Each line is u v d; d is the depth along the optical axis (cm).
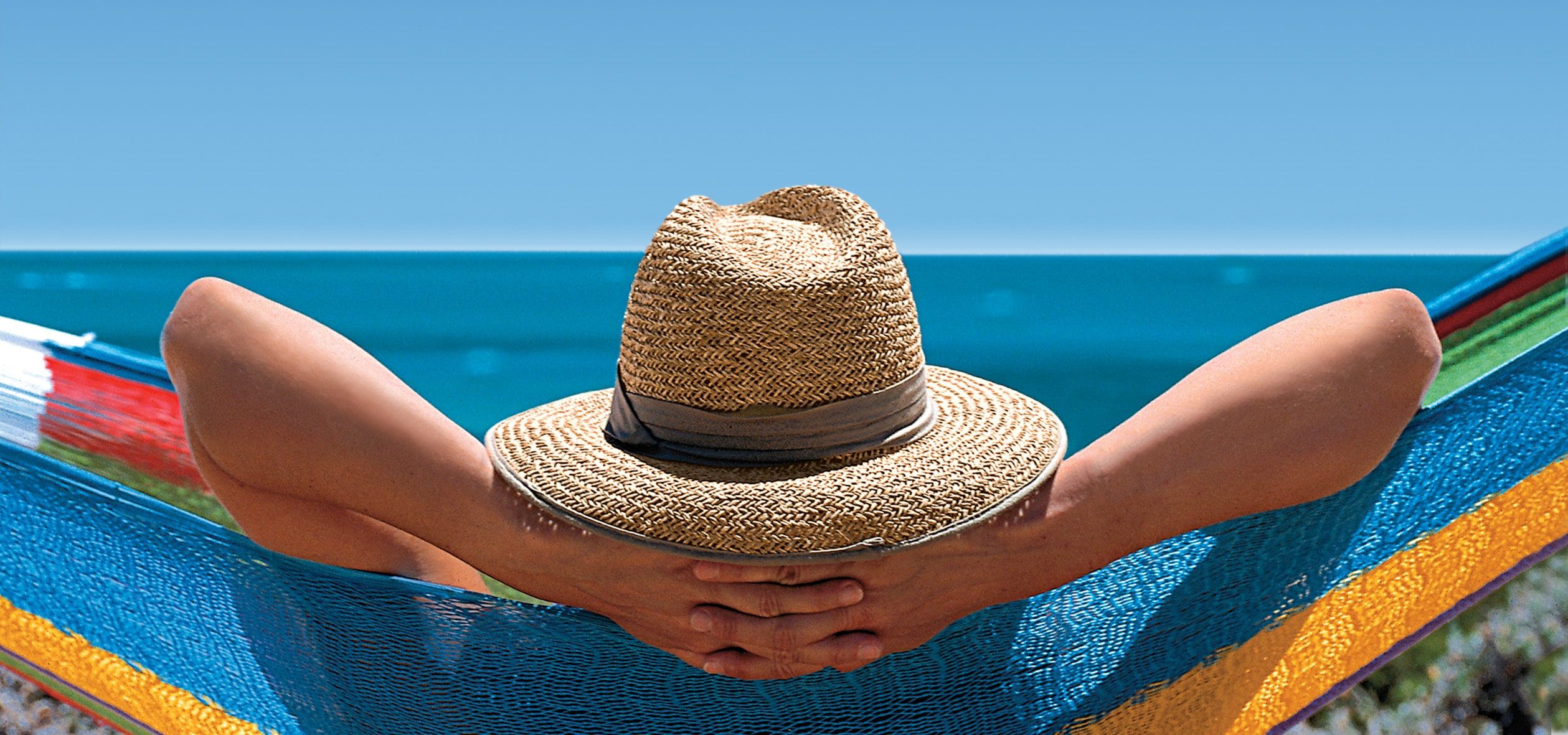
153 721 232
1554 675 475
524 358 4112
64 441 249
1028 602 201
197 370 182
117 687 233
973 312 5669
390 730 214
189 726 229
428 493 185
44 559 231
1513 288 218
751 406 183
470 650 203
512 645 200
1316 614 214
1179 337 4809
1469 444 209
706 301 182
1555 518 214
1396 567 213
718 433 185
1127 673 212
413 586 199
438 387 3650
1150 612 207
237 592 217
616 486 180
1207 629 211
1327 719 474
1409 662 477
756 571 177
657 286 187
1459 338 221
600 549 181
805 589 179
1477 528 212
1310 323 193
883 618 185
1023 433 195
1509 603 477
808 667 186
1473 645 475
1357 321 190
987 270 8212
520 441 196
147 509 218
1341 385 186
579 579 185
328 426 183
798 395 183
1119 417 2892
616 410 196
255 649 220
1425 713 470
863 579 181
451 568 225
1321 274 8206
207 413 183
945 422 203
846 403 184
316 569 205
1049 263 10169
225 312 183
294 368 183
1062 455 190
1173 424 187
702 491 176
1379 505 209
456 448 188
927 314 5578
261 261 9575
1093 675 211
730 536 173
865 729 206
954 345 4472
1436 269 9225
